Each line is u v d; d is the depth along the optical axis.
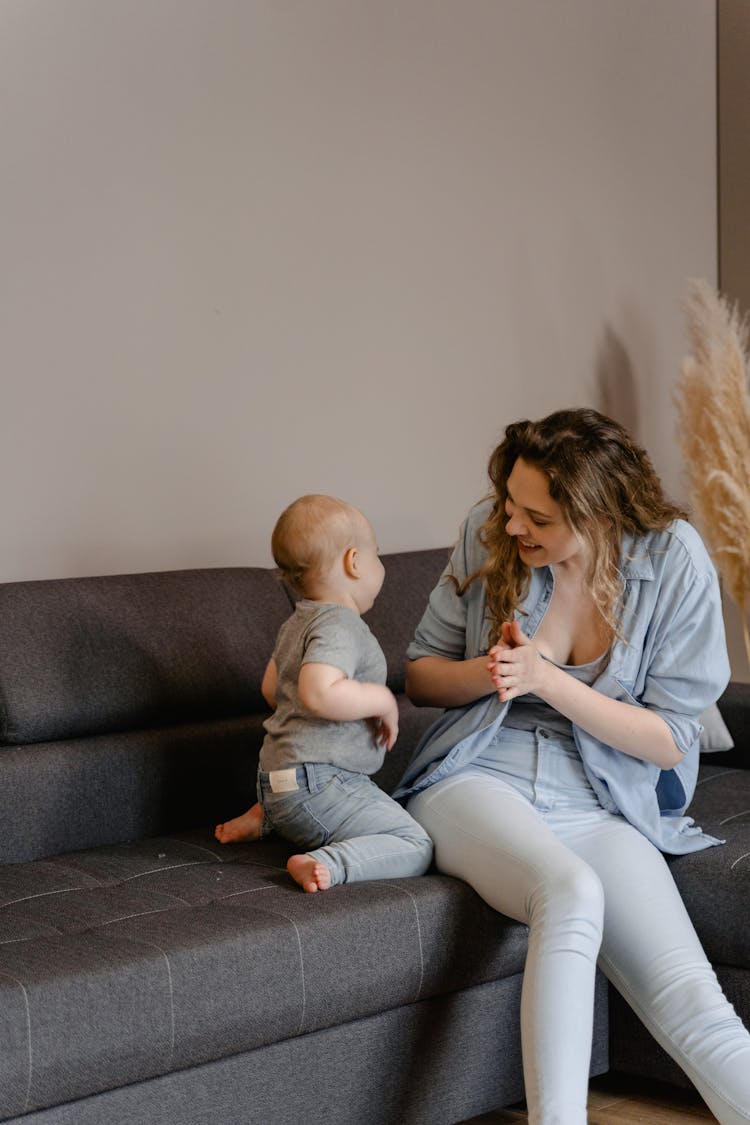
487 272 3.58
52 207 2.63
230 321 2.96
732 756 2.84
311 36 3.11
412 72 3.36
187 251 2.87
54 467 2.66
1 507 2.58
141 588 2.46
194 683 2.43
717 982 1.92
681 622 2.08
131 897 1.91
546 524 1.99
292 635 2.13
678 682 2.08
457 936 1.92
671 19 4.22
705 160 4.38
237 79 2.95
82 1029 1.55
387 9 3.29
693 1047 1.78
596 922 1.79
